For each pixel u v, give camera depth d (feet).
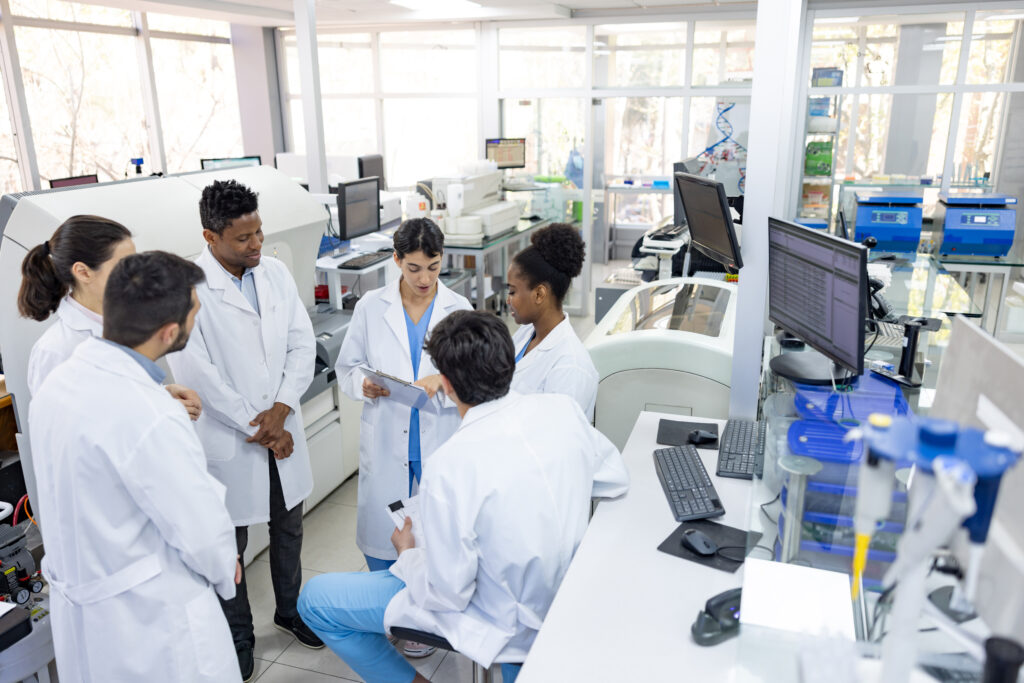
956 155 18.79
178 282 4.56
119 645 4.68
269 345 6.92
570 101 21.30
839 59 18.89
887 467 2.78
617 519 5.30
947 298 10.33
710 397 7.16
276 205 8.70
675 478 5.79
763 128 6.10
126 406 4.46
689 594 4.49
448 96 23.53
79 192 6.73
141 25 21.12
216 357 6.65
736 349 6.72
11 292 6.45
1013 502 2.85
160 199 7.38
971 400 3.46
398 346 6.95
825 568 4.04
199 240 7.46
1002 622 2.69
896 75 18.72
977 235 14.69
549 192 20.26
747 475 5.84
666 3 18.92
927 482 2.59
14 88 17.85
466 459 4.47
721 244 7.33
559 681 3.82
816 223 15.72
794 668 3.46
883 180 19.26
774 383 6.96
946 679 2.85
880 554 3.33
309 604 5.44
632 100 22.12
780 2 5.77
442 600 4.60
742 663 3.63
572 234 5.99
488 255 19.12
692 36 19.81
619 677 3.84
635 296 8.94
